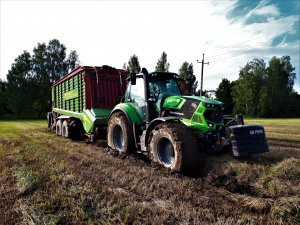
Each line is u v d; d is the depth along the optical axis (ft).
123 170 19.19
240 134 17.67
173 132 18.31
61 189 14.74
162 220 11.30
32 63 168.76
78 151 27.09
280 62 208.44
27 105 161.89
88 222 11.15
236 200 13.66
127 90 26.35
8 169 19.16
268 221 11.37
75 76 36.11
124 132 24.18
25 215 11.69
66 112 40.42
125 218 11.53
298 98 217.36
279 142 34.47
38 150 27.35
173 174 17.97
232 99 219.61
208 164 18.92
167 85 24.23
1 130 52.31
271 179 15.61
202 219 11.64
